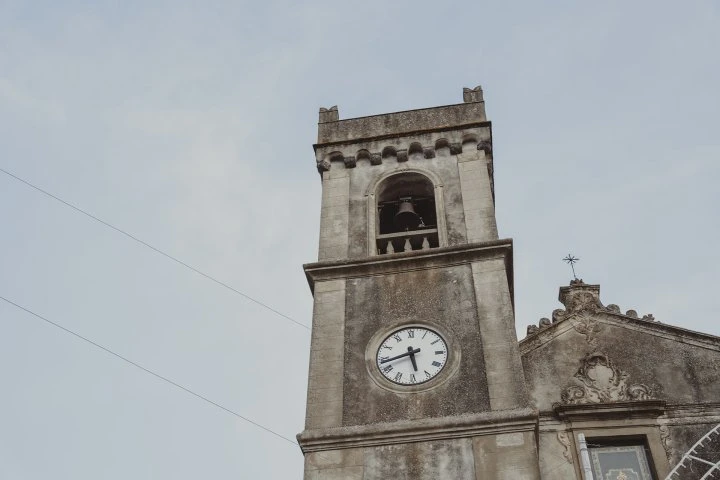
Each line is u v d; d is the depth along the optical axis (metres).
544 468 20.50
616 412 21.27
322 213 26.20
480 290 22.78
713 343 22.61
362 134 28.45
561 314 23.69
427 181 26.83
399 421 20.19
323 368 21.78
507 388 20.45
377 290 23.42
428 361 21.56
